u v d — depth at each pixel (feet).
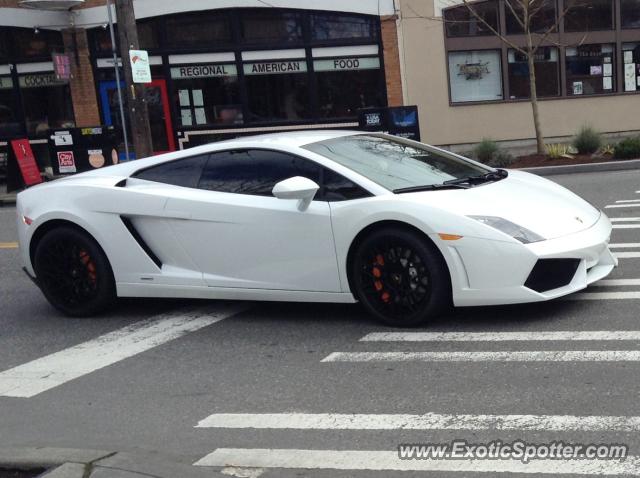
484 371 15.25
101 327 20.88
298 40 61.62
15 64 64.39
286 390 15.30
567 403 13.46
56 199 21.53
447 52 60.80
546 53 61.57
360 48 61.26
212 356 17.72
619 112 62.23
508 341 16.75
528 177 20.83
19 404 15.76
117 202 20.74
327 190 18.66
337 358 16.81
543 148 51.88
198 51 62.39
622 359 15.19
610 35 61.46
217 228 19.67
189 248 20.17
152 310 22.13
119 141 63.57
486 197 17.94
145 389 16.03
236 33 62.03
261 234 19.13
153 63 62.69
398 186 18.42
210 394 15.46
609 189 38.27
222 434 13.50
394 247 17.74
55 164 56.75
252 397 15.10
